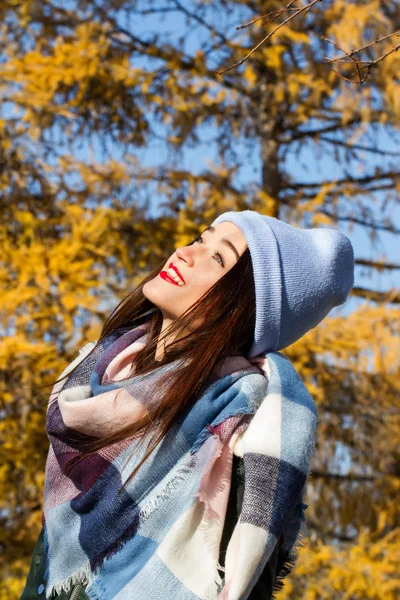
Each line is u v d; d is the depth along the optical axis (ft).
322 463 24.38
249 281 5.66
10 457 21.35
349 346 23.04
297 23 25.38
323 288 5.78
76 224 22.62
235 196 25.71
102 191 25.07
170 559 4.96
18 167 24.77
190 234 24.40
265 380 5.41
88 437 5.46
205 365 5.38
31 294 20.77
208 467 5.04
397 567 21.67
